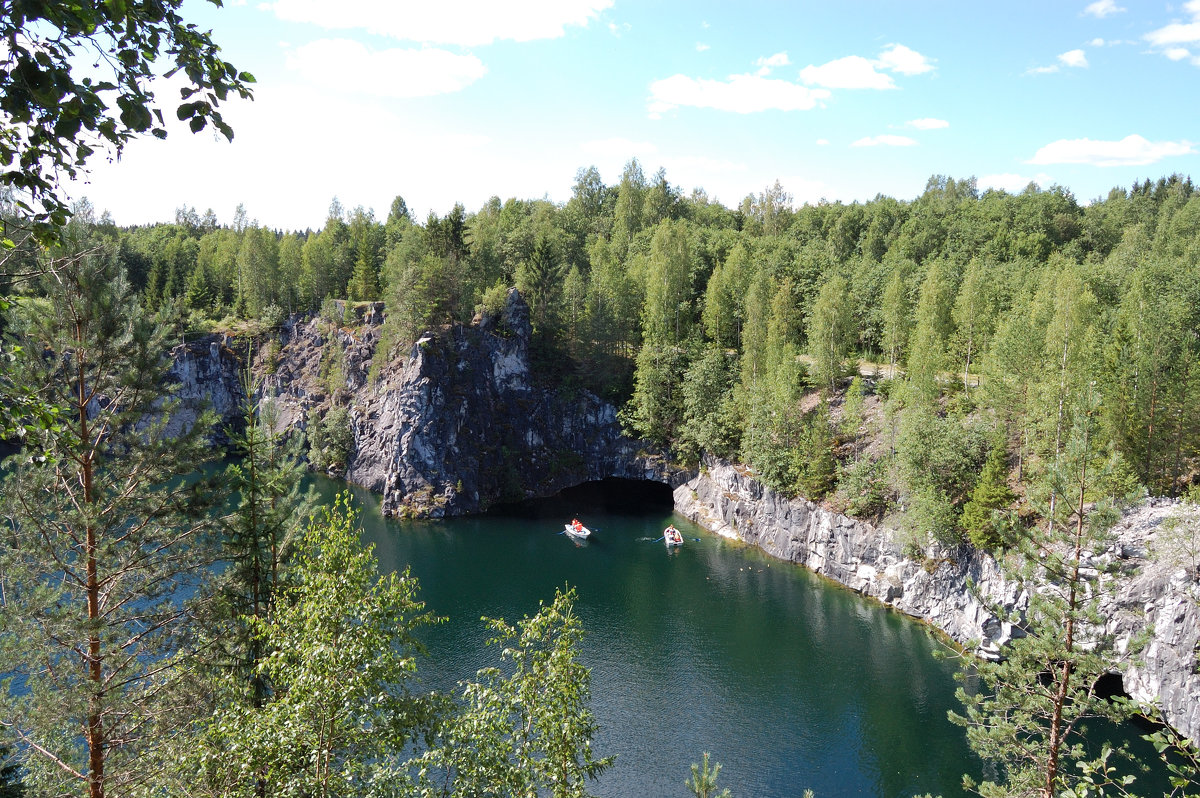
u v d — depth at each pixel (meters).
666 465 117.75
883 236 172.00
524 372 125.75
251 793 21.20
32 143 7.22
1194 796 18.17
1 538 22.20
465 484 112.12
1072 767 47.56
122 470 24.38
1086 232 160.75
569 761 25.27
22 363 20.83
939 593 70.75
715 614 74.62
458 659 62.94
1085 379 62.69
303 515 31.61
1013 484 68.12
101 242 22.91
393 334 124.25
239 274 159.00
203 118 7.57
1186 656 49.03
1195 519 51.94
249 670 27.45
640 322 128.25
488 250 137.50
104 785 22.19
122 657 23.75
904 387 81.19
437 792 22.84
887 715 56.44
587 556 91.81
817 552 86.50
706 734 53.91
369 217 197.25
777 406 92.44
